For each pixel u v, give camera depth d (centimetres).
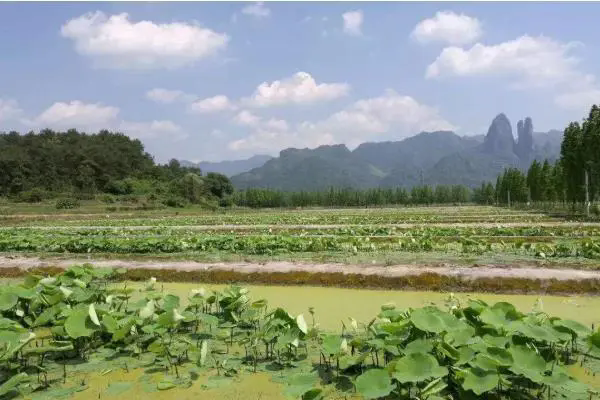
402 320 646
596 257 1397
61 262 1491
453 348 554
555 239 1856
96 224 3591
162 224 3478
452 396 545
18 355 723
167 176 9919
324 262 1395
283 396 576
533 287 1102
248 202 9062
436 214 4609
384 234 2217
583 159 3291
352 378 618
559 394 555
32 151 8594
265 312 905
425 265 1291
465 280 1148
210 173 9169
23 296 802
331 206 9275
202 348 669
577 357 671
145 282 1302
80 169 8300
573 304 1000
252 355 711
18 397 582
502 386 565
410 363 524
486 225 2758
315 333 699
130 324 726
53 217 4638
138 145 11388
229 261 1471
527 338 600
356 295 1128
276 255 1594
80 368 675
